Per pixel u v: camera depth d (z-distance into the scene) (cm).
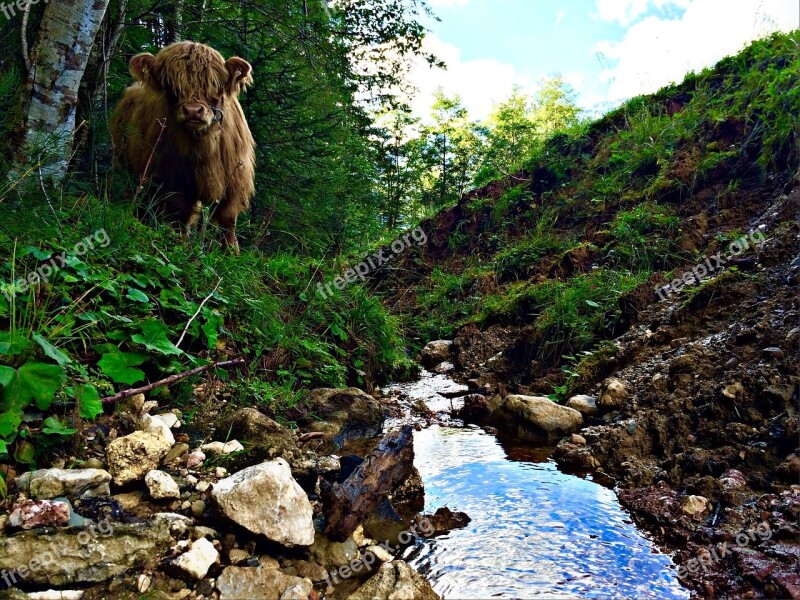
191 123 457
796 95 695
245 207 573
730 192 691
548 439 378
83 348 302
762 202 659
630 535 247
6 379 229
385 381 544
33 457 234
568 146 1052
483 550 235
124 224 386
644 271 641
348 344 518
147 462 246
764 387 314
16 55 504
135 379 289
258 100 758
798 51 745
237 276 454
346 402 394
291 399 375
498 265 866
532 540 243
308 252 852
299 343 446
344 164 1050
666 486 286
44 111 436
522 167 1117
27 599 179
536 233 913
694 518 250
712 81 907
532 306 663
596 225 830
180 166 501
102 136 581
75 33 444
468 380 555
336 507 233
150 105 497
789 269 434
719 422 317
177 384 334
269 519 215
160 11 733
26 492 216
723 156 736
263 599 194
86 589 189
